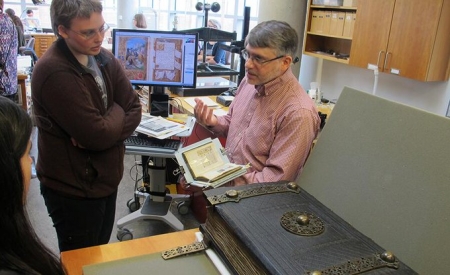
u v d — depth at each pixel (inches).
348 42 135.5
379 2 109.7
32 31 306.2
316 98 135.6
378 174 38.5
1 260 24.4
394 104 39.7
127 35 90.4
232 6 270.7
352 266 29.6
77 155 58.9
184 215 114.1
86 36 53.2
